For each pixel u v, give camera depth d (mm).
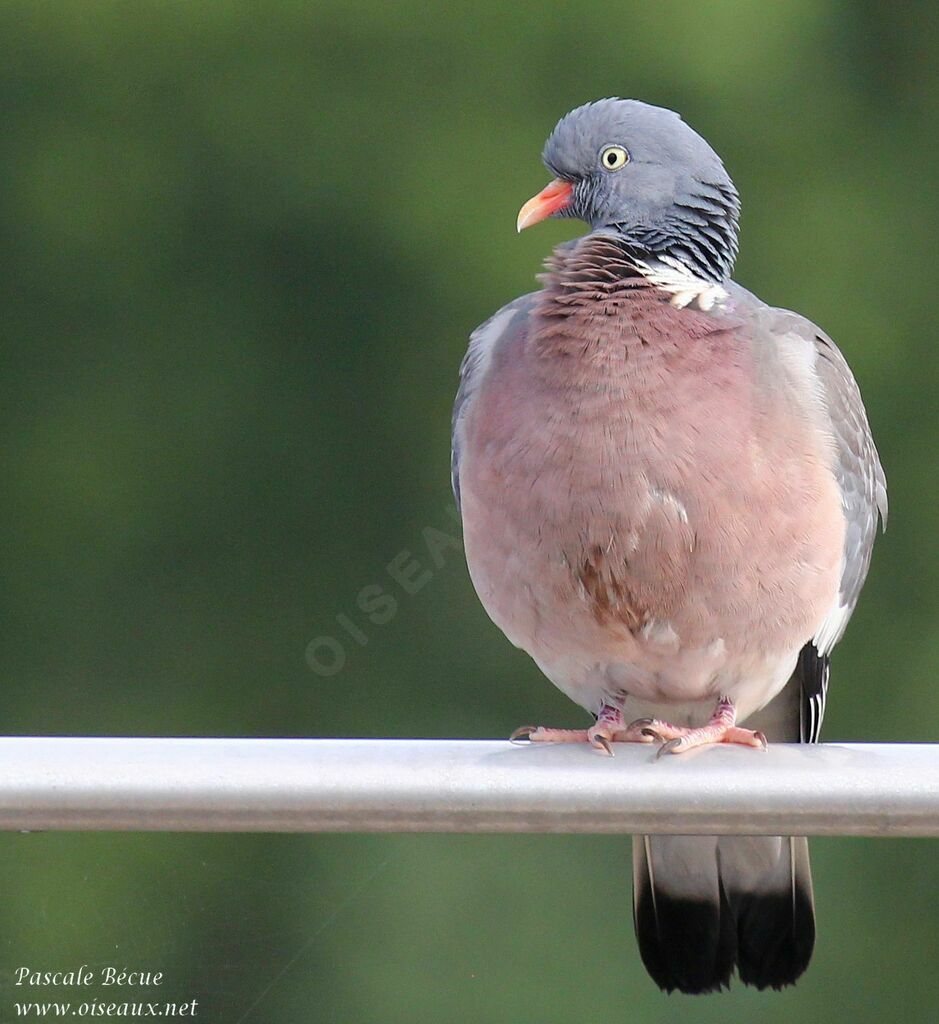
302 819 4281
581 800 4305
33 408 14445
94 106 14555
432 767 4309
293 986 6672
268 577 14227
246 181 14508
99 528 14289
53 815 4246
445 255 14352
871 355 14672
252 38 14531
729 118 14938
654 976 6418
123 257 14523
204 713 13906
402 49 14547
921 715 13984
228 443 14383
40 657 14078
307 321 14453
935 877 12977
